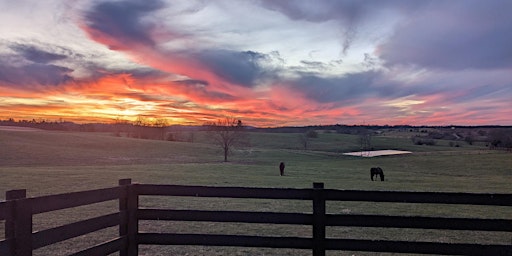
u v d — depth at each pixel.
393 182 34.97
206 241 6.18
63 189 22.55
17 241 4.29
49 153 61.09
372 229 11.93
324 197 6.04
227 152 80.31
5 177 28.86
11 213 4.25
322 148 109.00
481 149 102.19
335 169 53.25
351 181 34.69
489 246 5.82
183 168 46.12
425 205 18.38
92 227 5.38
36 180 27.28
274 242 6.10
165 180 30.20
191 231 11.12
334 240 6.02
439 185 32.25
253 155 81.50
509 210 17.28
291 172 45.31
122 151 72.38
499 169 56.66
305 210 15.62
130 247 6.12
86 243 9.20
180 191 6.16
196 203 17.17
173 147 83.69
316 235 6.02
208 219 6.15
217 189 6.09
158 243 6.24
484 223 5.80
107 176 31.58
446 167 61.06
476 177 44.66
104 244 5.51
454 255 5.88
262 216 6.09
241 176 35.94
